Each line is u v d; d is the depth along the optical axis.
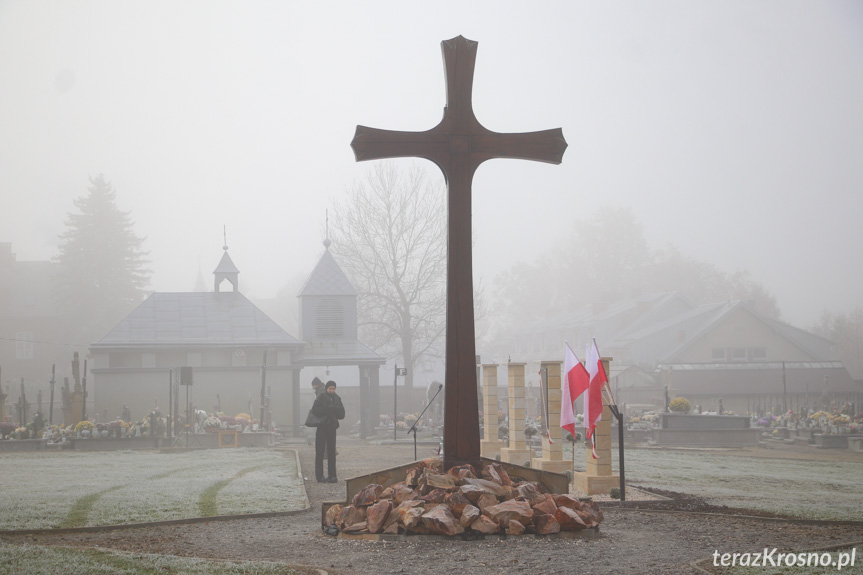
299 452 26.23
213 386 38.34
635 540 9.30
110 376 37.56
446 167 10.97
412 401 53.53
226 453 25.80
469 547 8.66
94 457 24.28
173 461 22.23
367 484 10.18
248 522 11.02
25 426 30.66
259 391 38.66
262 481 16.19
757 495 14.62
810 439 33.03
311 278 41.91
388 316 59.94
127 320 38.66
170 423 30.14
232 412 38.34
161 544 9.23
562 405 15.40
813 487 16.48
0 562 7.78
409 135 10.94
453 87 11.04
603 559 8.13
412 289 59.06
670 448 30.59
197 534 9.98
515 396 19.80
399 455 24.70
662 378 60.84
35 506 12.28
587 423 14.37
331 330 41.41
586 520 9.65
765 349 67.62
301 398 54.28
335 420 16.55
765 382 59.41
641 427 34.69
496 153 11.05
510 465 10.45
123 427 29.67
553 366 16.84
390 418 39.81
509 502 9.43
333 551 8.66
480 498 9.52
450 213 10.91
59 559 7.91
